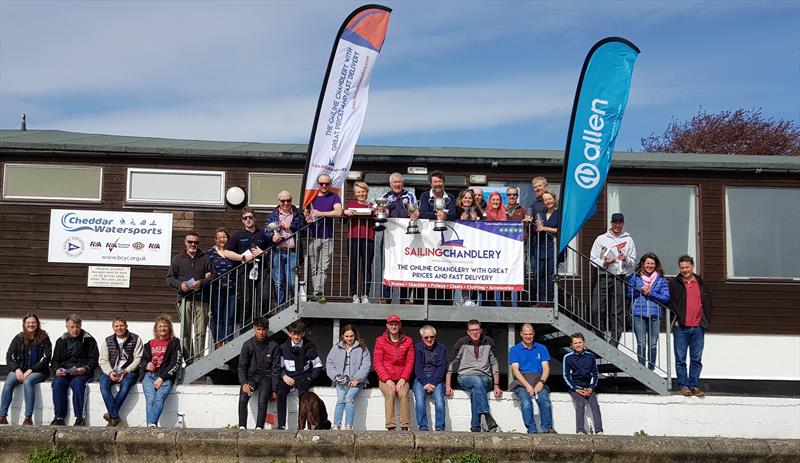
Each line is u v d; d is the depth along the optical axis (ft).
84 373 33.40
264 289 35.35
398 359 33.14
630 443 27.58
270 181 43.52
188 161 43.32
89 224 42.93
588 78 34.91
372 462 27.27
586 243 42.78
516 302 34.78
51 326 42.42
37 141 43.50
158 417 32.94
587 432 33.37
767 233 43.39
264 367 33.04
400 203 34.99
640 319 35.01
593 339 34.35
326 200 34.99
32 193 43.01
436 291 34.76
